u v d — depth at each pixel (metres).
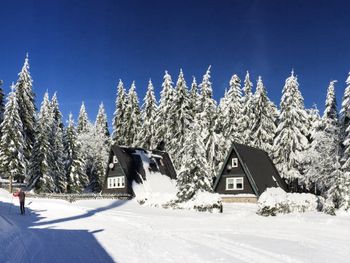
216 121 52.78
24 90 55.44
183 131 54.66
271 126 55.28
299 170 49.31
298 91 51.81
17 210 29.78
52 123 56.72
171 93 59.50
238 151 43.47
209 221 25.50
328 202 33.47
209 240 16.45
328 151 41.53
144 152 53.56
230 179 44.31
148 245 14.82
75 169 58.53
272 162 49.88
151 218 26.22
